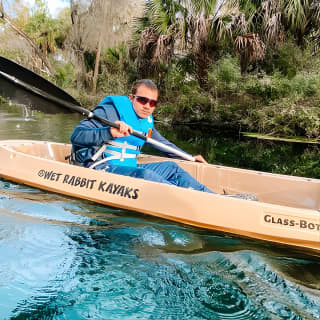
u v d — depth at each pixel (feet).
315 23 24.32
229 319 4.09
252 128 23.38
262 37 24.34
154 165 8.32
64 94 7.61
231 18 23.89
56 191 7.97
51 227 6.32
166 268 5.13
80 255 5.39
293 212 5.96
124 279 4.81
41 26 56.95
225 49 26.45
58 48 59.41
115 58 40.29
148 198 6.96
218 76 25.12
